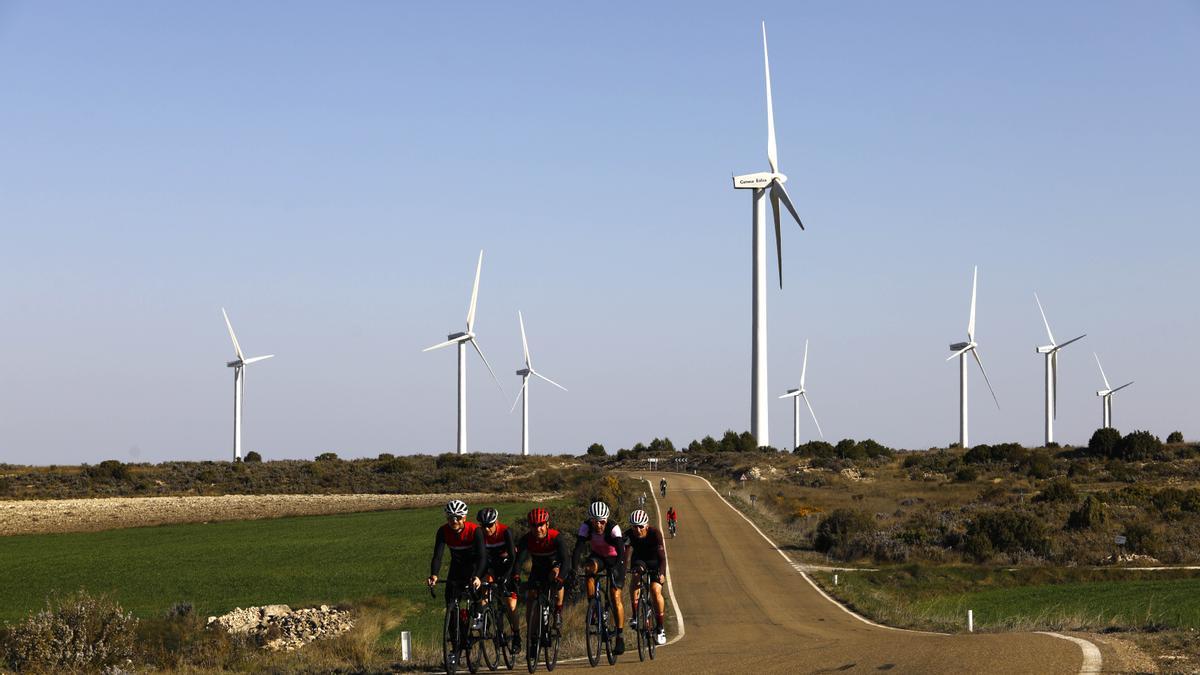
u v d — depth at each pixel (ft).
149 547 220.43
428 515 280.92
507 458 437.58
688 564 184.96
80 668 82.02
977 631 96.37
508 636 52.60
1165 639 57.98
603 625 54.03
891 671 47.01
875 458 407.44
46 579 177.88
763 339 330.13
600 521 54.75
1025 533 193.16
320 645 92.94
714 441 508.94
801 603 141.79
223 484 381.40
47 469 414.21
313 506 306.14
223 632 106.63
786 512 274.16
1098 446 356.18
